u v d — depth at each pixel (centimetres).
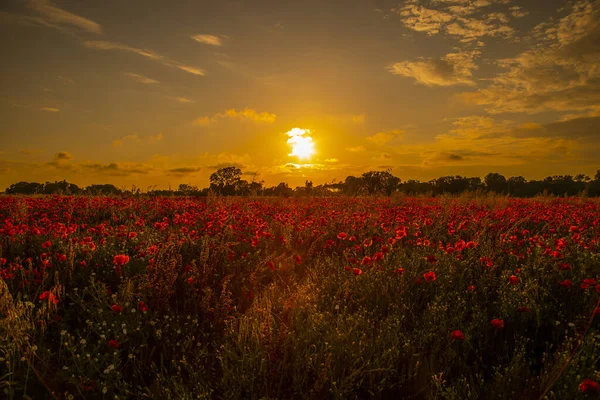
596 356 294
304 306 384
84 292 448
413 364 311
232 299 437
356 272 431
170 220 973
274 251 598
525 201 1371
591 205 1102
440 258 508
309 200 1270
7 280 464
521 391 277
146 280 436
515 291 404
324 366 284
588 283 372
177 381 303
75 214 1004
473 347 346
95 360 307
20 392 288
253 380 289
